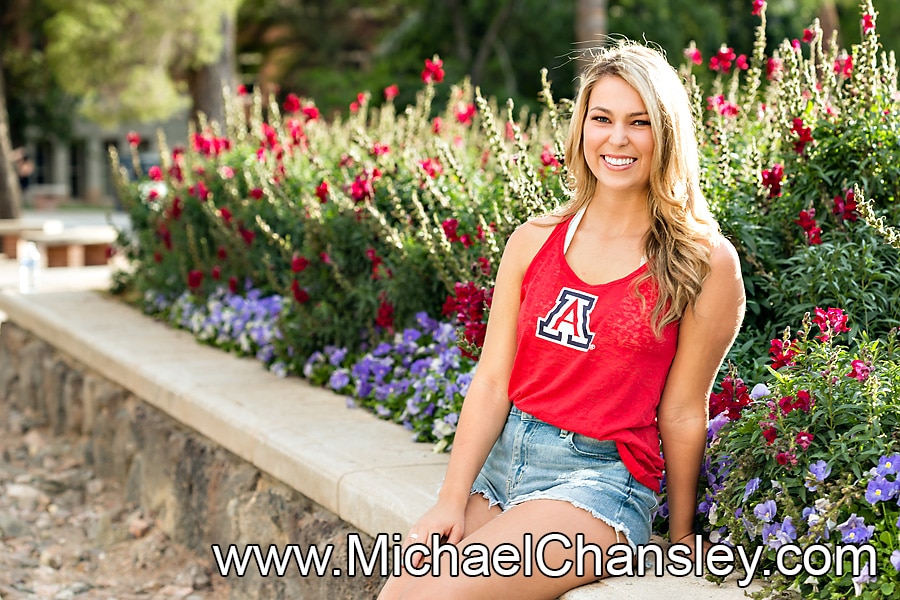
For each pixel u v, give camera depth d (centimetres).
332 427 448
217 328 643
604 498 282
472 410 305
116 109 2144
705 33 2380
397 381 483
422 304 505
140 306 782
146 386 561
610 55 295
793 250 414
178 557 516
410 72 2706
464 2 2703
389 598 284
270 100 760
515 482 298
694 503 296
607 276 290
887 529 263
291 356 557
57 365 715
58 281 1243
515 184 445
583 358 287
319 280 560
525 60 2653
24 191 3925
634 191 292
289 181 698
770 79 482
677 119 286
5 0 2922
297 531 417
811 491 279
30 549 537
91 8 1912
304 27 3138
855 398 284
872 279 372
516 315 308
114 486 613
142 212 853
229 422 467
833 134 412
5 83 3297
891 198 405
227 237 687
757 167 439
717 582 279
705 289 284
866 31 420
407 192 557
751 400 304
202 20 1947
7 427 746
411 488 362
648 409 288
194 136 852
